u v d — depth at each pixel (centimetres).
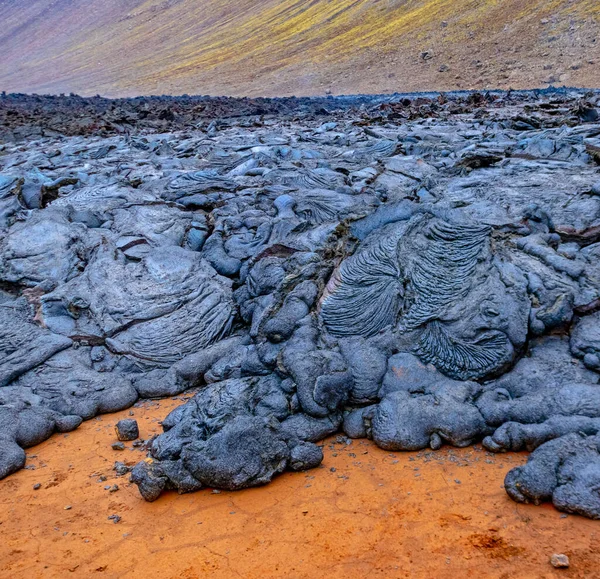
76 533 573
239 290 1014
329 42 6800
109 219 1222
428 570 493
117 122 3108
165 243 1136
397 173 1442
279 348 797
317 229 1081
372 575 493
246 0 9469
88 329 952
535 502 556
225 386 761
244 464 617
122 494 633
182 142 2305
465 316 756
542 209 967
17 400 805
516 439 636
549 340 751
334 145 2028
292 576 499
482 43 5219
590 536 513
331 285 843
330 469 647
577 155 1299
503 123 2095
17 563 537
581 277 790
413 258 825
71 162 2019
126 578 512
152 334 942
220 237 1154
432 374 742
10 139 2816
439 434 669
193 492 626
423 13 6362
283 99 4447
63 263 1061
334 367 732
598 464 554
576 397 656
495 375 730
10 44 11106
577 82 4012
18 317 959
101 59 9206
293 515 574
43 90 7944
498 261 809
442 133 2047
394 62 5619
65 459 712
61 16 11588
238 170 1630
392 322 793
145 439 747
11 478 677
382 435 670
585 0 5047
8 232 1134
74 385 850
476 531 531
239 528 563
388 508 572
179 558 530
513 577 478
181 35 9256
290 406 724
